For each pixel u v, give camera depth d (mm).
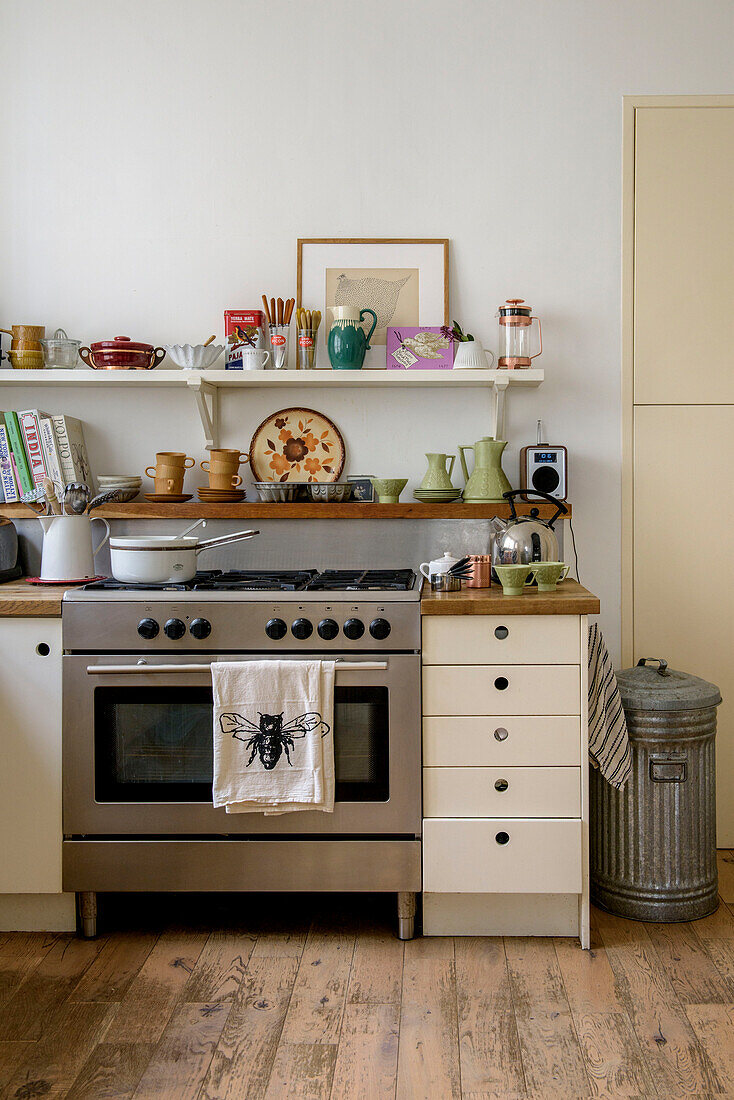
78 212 3045
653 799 2525
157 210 3041
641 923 2543
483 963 2322
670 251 2982
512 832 2400
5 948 2416
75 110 3029
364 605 2389
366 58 2998
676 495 3027
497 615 2381
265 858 2428
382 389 3051
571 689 2387
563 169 2994
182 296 3051
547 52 2975
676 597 3043
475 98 2994
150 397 3076
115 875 2441
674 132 2961
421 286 3014
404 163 3010
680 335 2996
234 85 3014
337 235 3029
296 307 3029
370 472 3072
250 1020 2066
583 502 3031
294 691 2359
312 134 3016
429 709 2398
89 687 2418
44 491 2824
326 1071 1886
